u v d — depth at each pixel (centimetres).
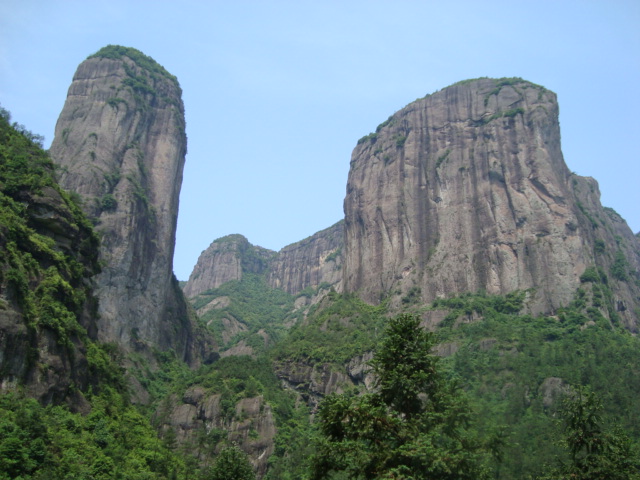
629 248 16212
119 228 12650
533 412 7656
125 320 12231
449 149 14412
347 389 10412
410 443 3275
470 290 12612
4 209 7462
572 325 10769
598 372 8369
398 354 3722
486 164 13725
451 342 10650
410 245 13788
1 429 5719
